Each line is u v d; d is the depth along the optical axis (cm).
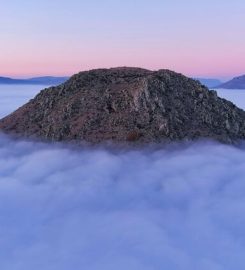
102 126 10525
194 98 11144
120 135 10075
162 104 10369
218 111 10962
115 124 10350
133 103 10556
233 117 11069
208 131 10319
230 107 11525
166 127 9956
